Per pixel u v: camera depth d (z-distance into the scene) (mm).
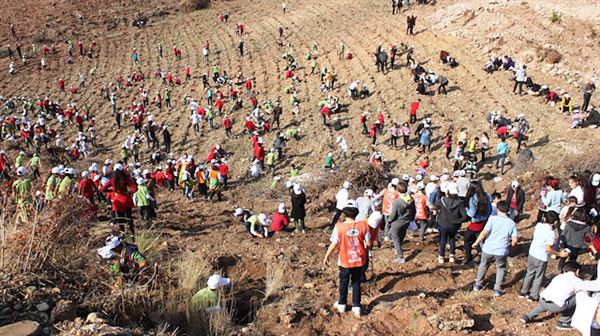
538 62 30453
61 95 40625
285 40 47000
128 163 28953
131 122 35469
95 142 32344
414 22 38750
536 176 18953
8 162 23969
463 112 28141
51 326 6086
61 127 34938
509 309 7633
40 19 56438
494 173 22234
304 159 27203
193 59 46812
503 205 7836
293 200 13328
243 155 28953
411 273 9203
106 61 47875
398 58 36219
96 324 6152
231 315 7453
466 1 41125
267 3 60438
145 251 9758
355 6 52031
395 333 7129
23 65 46719
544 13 34000
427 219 11922
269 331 7281
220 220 15797
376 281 9023
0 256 7160
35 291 6668
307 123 31000
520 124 23016
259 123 31328
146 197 13555
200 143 31016
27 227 7789
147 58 48062
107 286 7344
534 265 7652
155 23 57188
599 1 33656
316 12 53031
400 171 24359
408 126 25922
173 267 9094
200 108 35531
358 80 34938
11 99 39281
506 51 32500
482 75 31312
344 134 28969
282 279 9250
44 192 11961
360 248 7316
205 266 9086
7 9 58688
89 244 8695
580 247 8680
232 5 61125
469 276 9078
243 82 39594
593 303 6336
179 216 16562
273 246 11578
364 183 20672
